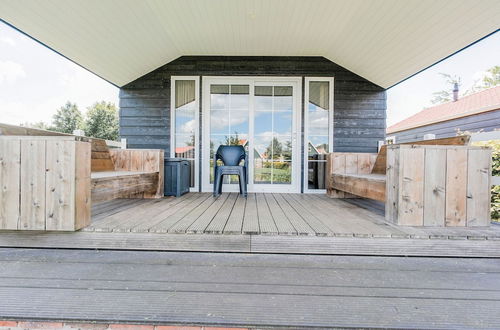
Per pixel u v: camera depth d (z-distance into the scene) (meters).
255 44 3.79
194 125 4.20
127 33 3.15
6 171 1.65
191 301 1.14
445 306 1.12
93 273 1.38
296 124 4.18
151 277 1.34
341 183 3.22
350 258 1.62
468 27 2.67
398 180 1.86
